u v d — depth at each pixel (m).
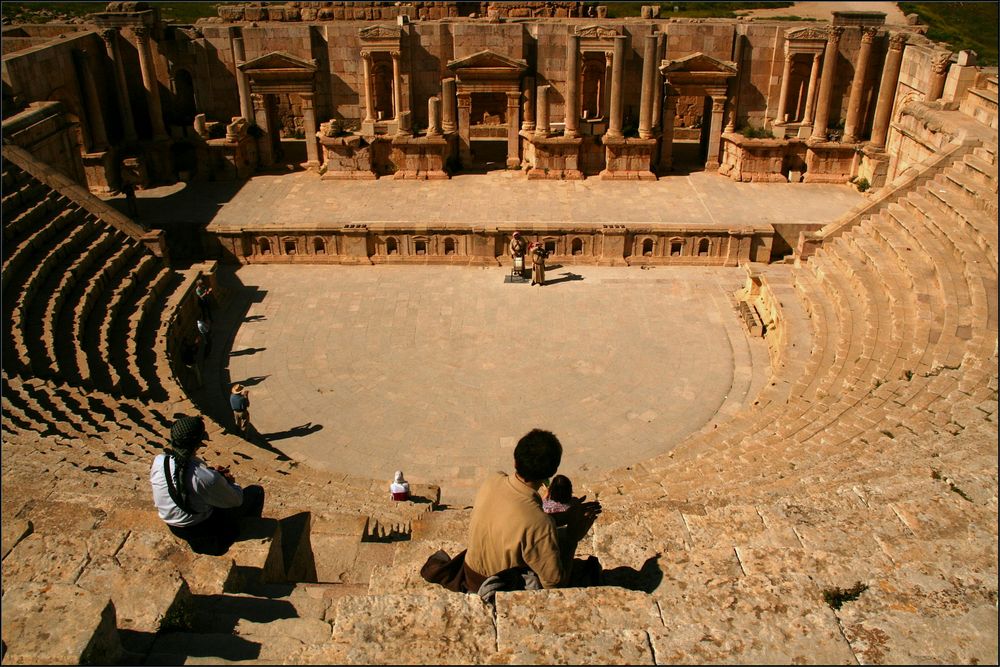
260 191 41.00
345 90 43.97
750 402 25.69
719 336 29.62
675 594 7.22
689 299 32.38
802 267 32.19
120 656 6.73
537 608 6.57
